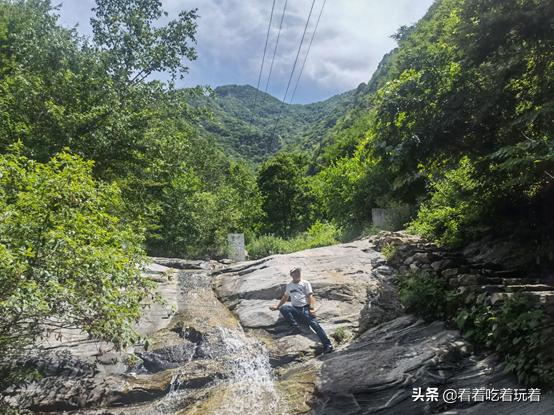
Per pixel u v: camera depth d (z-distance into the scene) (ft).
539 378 15.37
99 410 20.16
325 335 24.25
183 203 73.31
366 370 19.42
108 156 44.91
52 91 43.24
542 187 27.94
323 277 33.01
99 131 42.70
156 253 71.51
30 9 65.51
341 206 68.13
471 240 33.55
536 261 27.04
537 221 29.09
